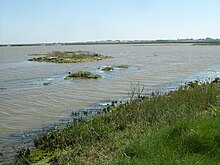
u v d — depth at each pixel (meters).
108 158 8.09
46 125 13.81
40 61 59.03
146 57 70.00
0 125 13.96
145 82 27.73
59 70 40.66
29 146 10.88
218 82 21.78
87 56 65.69
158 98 14.92
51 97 20.95
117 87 24.98
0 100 20.12
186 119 9.71
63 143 10.21
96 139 10.09
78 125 11.57
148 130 9.63
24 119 15.02
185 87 18.64
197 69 39.50
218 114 9.95
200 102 13.55
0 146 10.95
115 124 11.48
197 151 7.42
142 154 7.58
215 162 6.84
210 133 7.78
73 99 20.14
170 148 7.59
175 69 39.81
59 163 8.44
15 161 9.38
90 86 25.81
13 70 41.84
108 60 59.69
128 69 40.41
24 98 20.72
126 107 13.94
